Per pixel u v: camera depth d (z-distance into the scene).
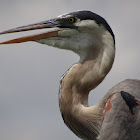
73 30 11.26
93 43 11.15
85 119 10.91
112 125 10.18
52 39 11.45
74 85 11.09
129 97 10.25
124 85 10.83
